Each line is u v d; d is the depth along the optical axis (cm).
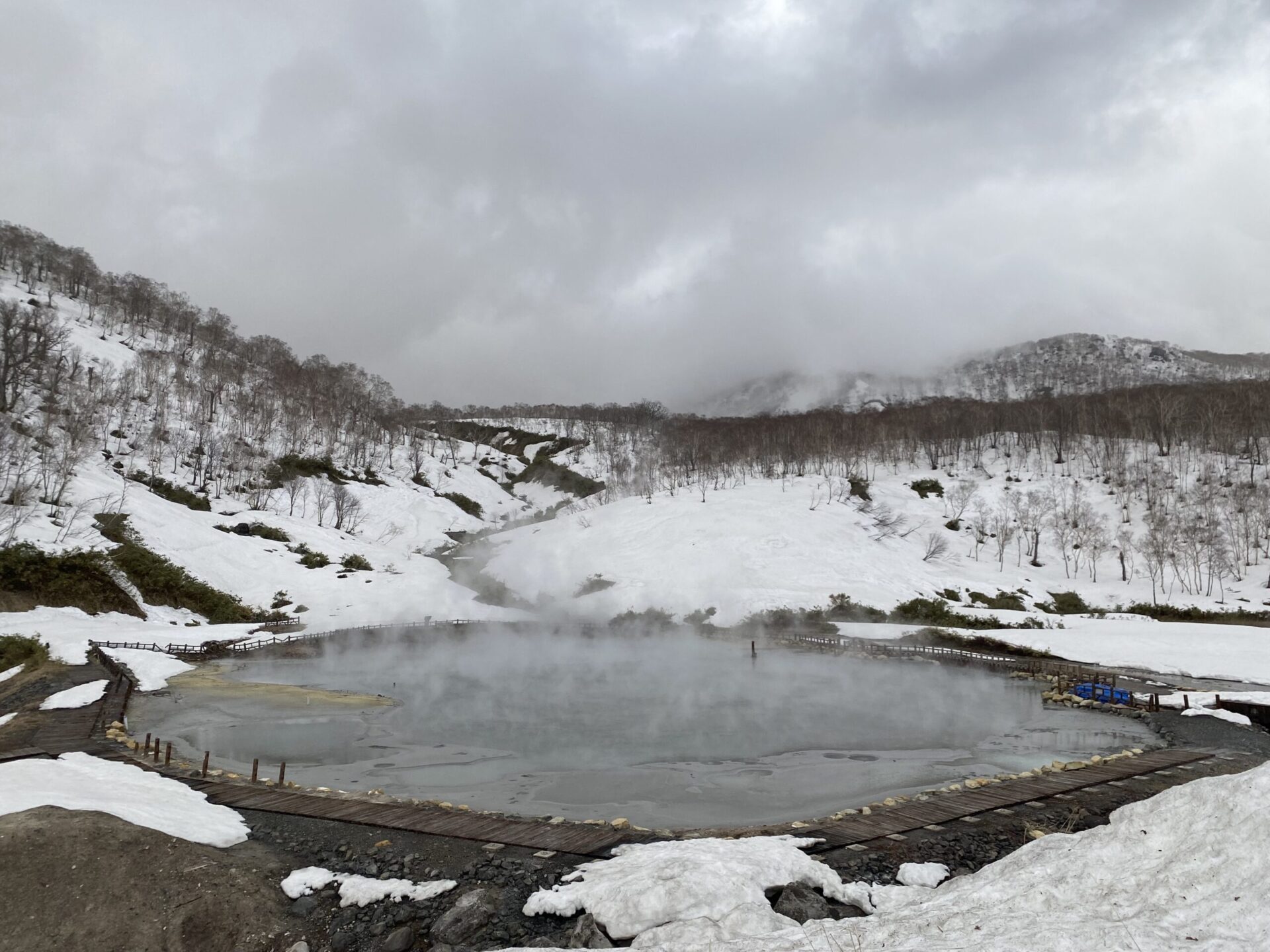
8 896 1203
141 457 9631
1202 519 9219
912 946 870
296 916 1279
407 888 1328
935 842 1568
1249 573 8344
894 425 15662
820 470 13262
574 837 1594
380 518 12062
